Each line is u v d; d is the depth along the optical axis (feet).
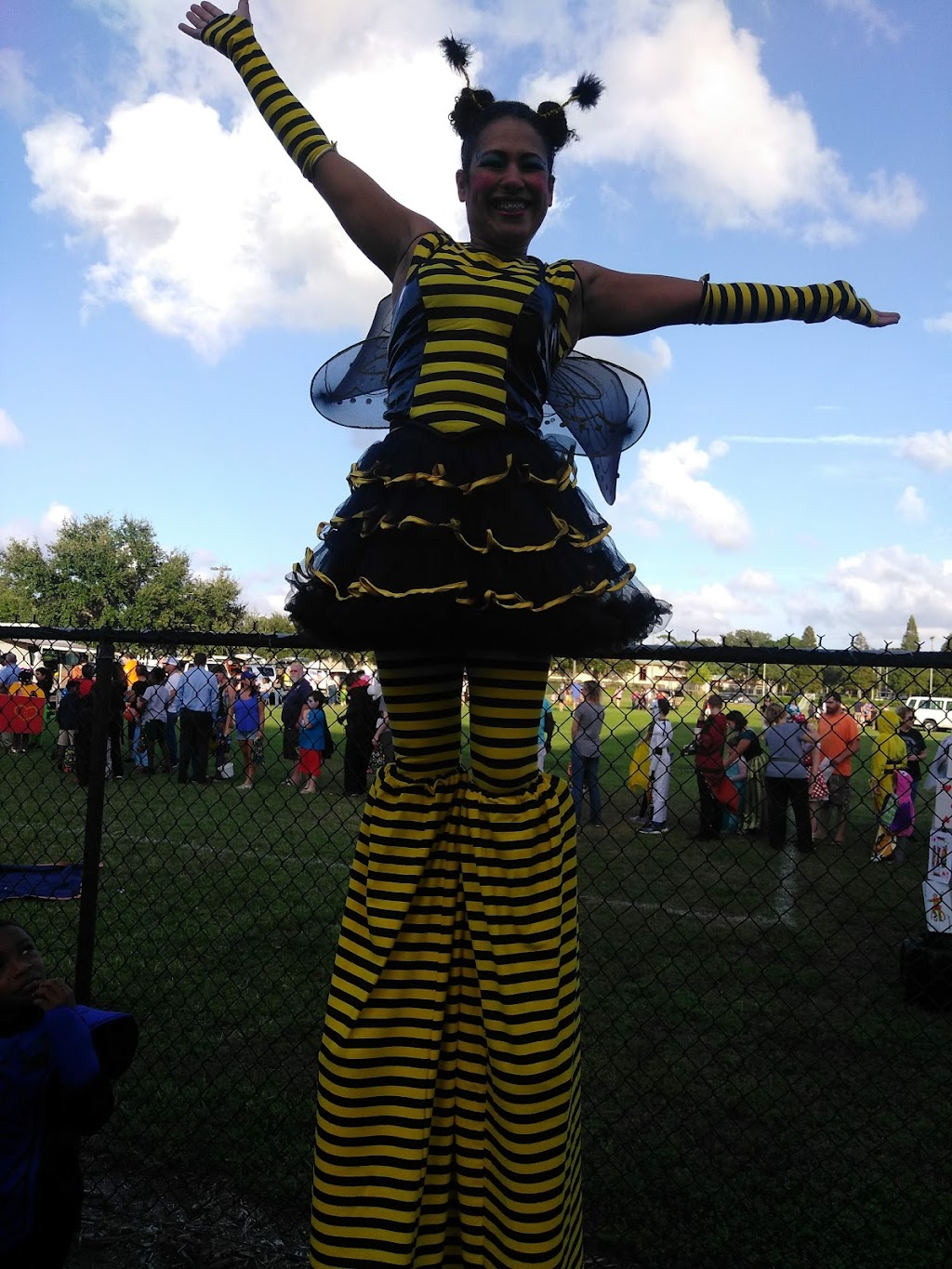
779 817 30.83
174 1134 11.44
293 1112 12.06
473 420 5.81
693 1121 12.66
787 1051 15.19
